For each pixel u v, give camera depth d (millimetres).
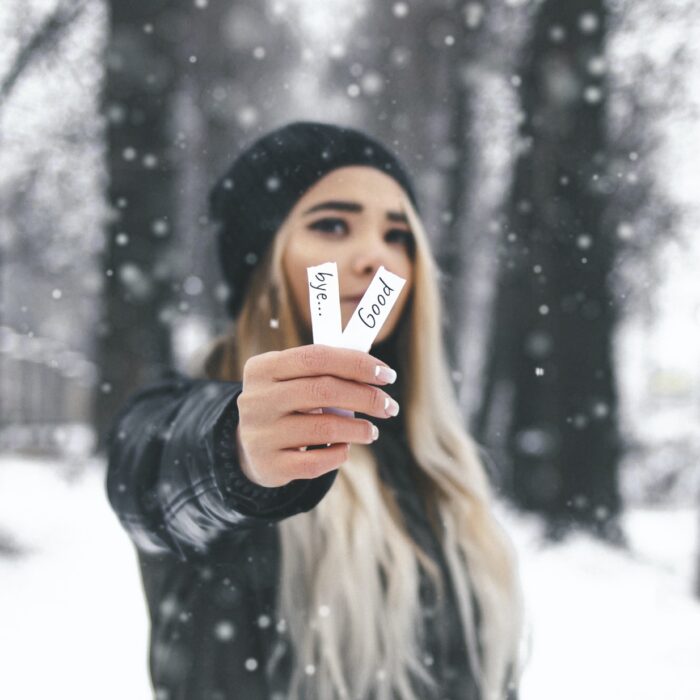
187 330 11859
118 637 5355
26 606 5828
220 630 1575
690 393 12680
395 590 1633
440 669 1679
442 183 9844
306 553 1608
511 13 8805
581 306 7863
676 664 4812
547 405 8047
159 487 1386
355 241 1729
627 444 8664
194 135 9625
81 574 6535
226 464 1224
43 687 4559
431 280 1863
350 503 1668
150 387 1717
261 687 1571
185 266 9141
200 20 9484
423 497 1829
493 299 10031
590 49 7551
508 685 1825
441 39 9594
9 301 14641
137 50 8828
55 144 9086
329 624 1593
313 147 1745
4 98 8484
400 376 1883
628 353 12164
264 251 1764
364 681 1604
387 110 9797
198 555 1412
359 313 1016
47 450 13156
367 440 1022
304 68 10133
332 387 996
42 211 10070
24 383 14797
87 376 16781
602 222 7535
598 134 7531
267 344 1729
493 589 1800
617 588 6312
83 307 16469
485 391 10211
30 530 7707
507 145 8844
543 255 7750
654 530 8992
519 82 7922
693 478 10906
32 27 8461
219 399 1333
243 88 9859
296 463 1036
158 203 8922
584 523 7715
